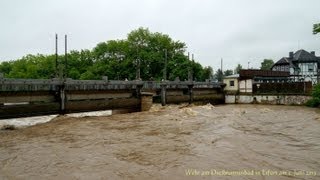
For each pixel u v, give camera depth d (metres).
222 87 46.91
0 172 8.52
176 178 7.79
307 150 10.77
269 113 25.70
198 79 65.31
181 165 8.95
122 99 27.41
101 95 26.27
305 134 14.15
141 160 9.56
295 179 7.61
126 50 64.50
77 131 15.47
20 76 80.19
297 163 9.06
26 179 7.91
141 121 19.69
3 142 12.76
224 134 14.19
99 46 68.00
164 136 13.80
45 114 20.91
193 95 39.75
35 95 20.98
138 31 66.75
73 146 11.73
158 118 21.44
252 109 31.03
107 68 62.81
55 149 11.24
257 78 46.94
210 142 12.26
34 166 9.05
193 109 29.62
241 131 15.11
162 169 8.58
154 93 36.06
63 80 22.33
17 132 15.54
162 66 62.59
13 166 9.09
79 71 72.50
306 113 25.80
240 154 10.20
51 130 15.92
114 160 9.59
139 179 7.76
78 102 23.17
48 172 8.45
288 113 25.75
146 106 29.58
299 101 38.41
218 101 45.06
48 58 80.19
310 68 65.50
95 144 12.07
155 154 10.32
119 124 18.16
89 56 76.06
